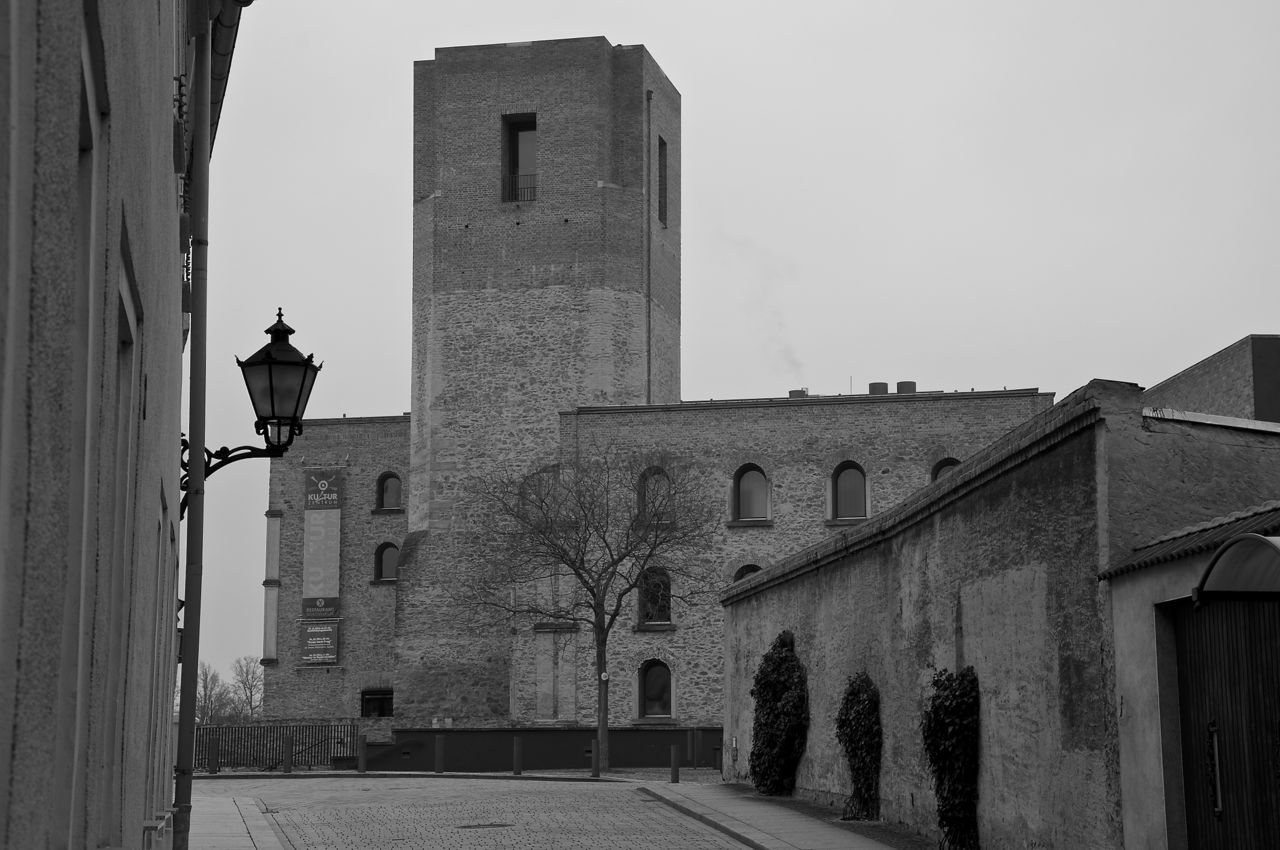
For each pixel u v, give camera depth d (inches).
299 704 2628.0
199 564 581.6
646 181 2361.0
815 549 1037.2
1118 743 555.2
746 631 1273.4
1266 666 455.5
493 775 1712.6
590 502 1969.7
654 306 2384.4
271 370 590.9
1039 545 636.7
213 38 650.2
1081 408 578.9
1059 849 612.1
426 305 2364.7
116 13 177.2
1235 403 1015.0
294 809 1133.7
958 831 724.0
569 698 2075.5
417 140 2402.8
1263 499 572.7
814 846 770.2
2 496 109.3
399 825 983.6
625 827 946.7
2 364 108.0
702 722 2033.7
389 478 2664.9
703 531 2064.5
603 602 1886.1
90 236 164.1
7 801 115.4
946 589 771.4
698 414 2106.3
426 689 2236.7
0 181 107.0
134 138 225.3
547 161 2338.8
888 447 2060.8
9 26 107.7
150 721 420.2
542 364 2301.9
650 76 2394.2
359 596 2630.4
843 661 987.3
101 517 200.8
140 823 364.5
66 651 165.0
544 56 2347.4
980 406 2046.0
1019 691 661.9
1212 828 493.0
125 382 263.9
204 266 591.2
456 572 2265.0
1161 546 536.4
